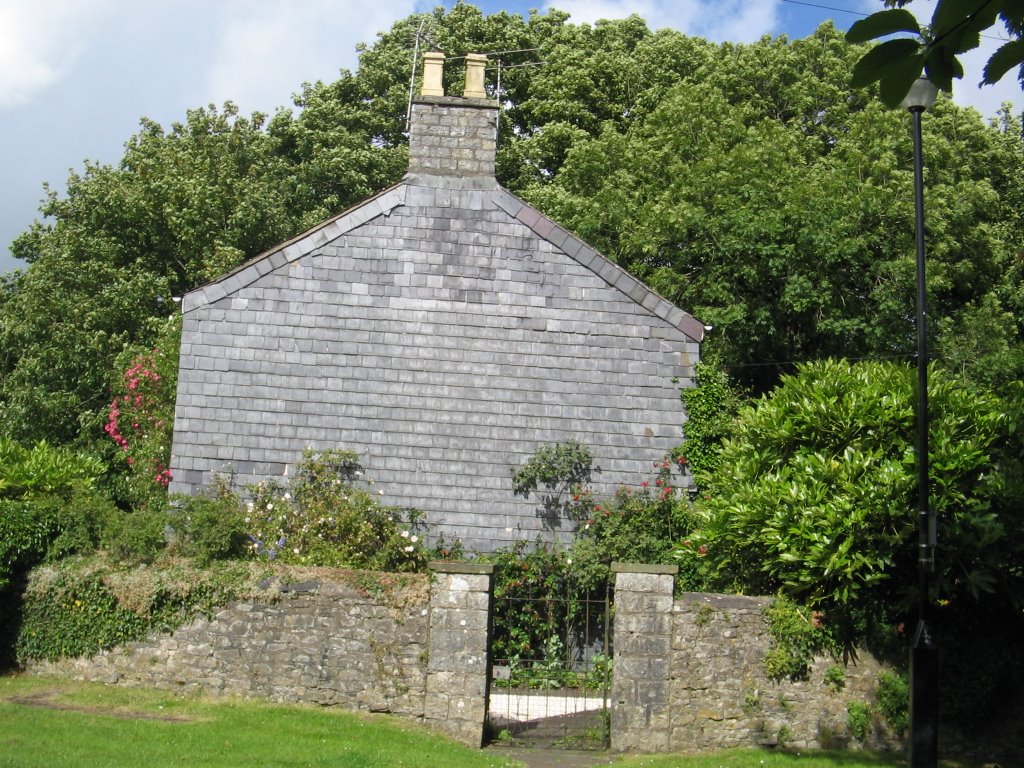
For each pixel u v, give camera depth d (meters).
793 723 11.33
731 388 20.55
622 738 11.13
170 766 8.87
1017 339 26.05
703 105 26.70
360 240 16.61
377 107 32.31
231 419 16.02
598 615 15.73
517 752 10.98
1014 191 28.16
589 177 27.06
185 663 11.84
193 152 27.45
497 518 16.08
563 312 16.64
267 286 16.38
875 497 11.51
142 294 24.30
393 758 9.73
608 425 16.41
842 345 22.42
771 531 11.79
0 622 12.38
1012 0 3.57
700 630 11.40
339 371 16.27
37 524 12.52
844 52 30.19
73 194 26.98
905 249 22.86
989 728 11.41
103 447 23.03
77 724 10.24
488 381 16.41
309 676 11.62
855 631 11.54
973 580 11.12
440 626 11.42
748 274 21.77
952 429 11.98
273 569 11.96
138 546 12.25
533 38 35.12
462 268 16.66
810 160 27.23
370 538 15.17
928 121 27.97
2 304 29.89
